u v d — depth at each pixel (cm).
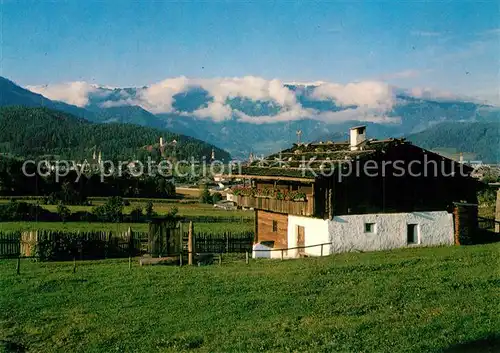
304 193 3653
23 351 1744
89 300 2306
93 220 6681
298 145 5025
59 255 3925
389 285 2231
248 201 4397
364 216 3631
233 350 1599
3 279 2772
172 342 1731
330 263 2903
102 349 1709
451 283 2211
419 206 3800
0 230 5534
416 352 1440
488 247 3381
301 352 1527
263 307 2047
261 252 4138
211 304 2133
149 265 3338
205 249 4544
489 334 1512
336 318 1852
